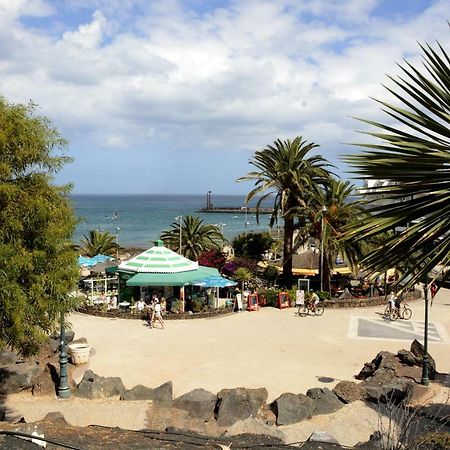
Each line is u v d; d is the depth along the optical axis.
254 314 31.38
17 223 10.47
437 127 5.65
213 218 189.25
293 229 38.06
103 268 37.53
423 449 9.57
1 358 18.62
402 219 5.75
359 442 12.24
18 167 11.10
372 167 5.82
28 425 11.62
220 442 10.98
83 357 20.50
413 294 35.91
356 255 31.25
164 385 16.05
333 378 19.03
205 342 24.48
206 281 32.03
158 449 9.98
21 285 11.20
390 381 16.69
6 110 10.94
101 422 14.36
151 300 33.12
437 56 5.66
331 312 31.98
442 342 24.67
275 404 14.69
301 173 36.38
